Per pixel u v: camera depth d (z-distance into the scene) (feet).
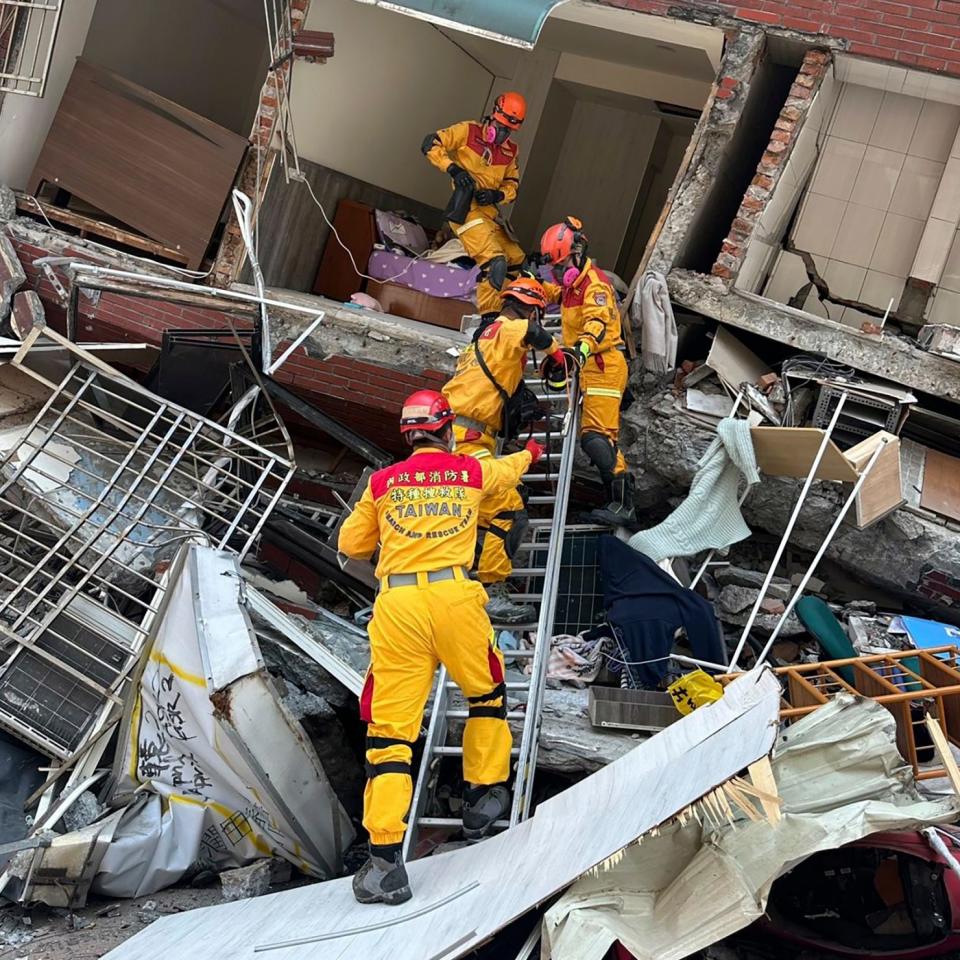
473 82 40.40
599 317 23.89
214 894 20.56
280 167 30.40
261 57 45.11
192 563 21.40
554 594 20.90
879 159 28.94
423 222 41.55
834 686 20.26
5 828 20.53
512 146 28.37
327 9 31.48
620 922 15.44
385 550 17.16
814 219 29.48
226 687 20.13
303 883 21.40
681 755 16.34
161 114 29.76
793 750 16.78
